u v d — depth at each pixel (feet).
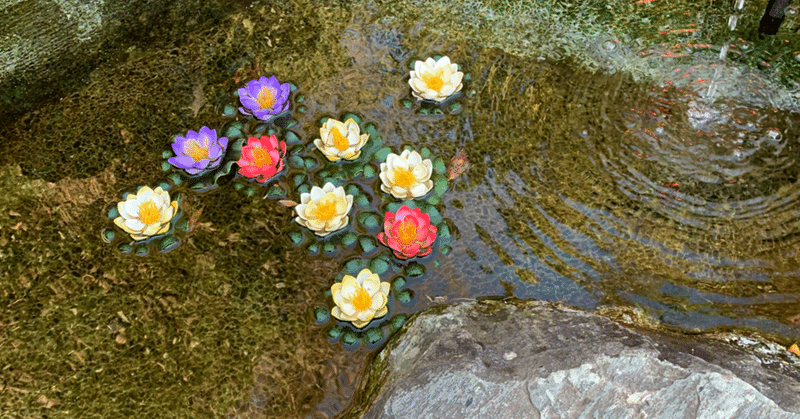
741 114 6.01
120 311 5.38
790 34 6.35
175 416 5.02
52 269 5.55
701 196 5.69
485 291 5.39
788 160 5.81
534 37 6.41
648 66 6.25
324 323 5.32
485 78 6.22
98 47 6.46
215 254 5.57
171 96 6.23
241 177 5.87
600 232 5.57
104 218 5.74
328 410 5.05
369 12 6.60
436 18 6.54
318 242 5.59
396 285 5.43
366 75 6.27
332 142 5.78
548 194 5.73
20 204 5.80
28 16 6.63
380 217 5.67
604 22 6.47
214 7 6.64
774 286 5.33
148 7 6.63
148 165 5.94
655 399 4.62
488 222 5.63
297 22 6.56
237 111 6.15
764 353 4.99
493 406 4.65
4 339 5.30
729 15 6.48
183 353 5.22
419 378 4.79
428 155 5.89
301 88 6.23
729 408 4.58
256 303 5.38
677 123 5.97
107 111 6.17
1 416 5.05
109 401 5.08
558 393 4.65
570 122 6.01
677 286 5.35
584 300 5.33
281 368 5.17
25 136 6.08
